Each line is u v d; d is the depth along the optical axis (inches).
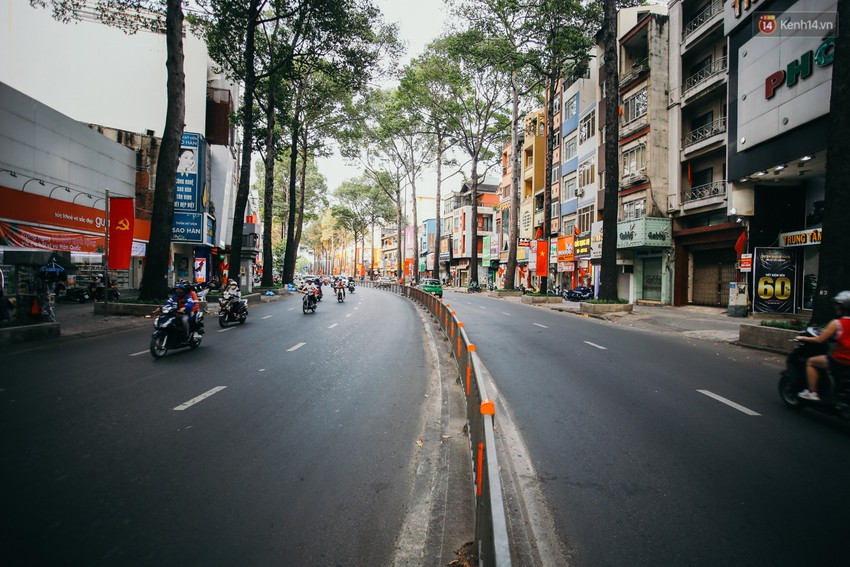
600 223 1168.2
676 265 962.1
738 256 748.0
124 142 951.6
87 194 784.9
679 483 156.8
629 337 514.9
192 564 107.0
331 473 158.9
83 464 157.2
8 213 599.8
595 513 137.9
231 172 1430.9
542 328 582.9
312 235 5172.2
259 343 433.4
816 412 235.5
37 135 661.3
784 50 555.2
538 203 1689.2
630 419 223.5
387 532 124.5
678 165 951.0
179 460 163.9
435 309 686.5
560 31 975.6
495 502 78.9
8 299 417.4
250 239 1477.6
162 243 637.9
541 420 222.2
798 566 113.0
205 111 1152.8
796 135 546.6
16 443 172.9
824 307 376.2
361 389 272.5
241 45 928.9
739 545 121.5
